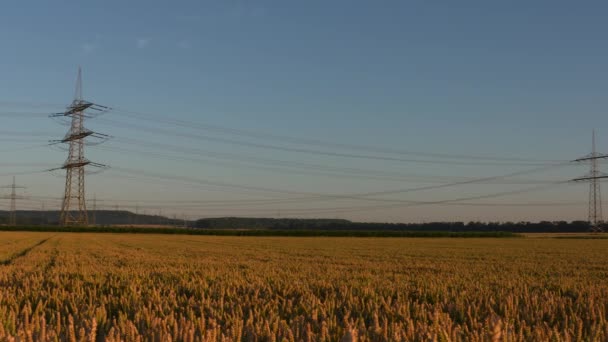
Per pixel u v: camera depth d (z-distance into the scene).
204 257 29.44
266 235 102.88
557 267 24.06
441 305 8.89
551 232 156.75
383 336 5.14
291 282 13.28
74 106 99.81
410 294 11.28
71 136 100.62
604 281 16.44
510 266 24.47
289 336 5.06
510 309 8.27
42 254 31.33
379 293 11.19
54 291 10.37
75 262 23.52
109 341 4.73
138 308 7.98
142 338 5.06
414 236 103.88
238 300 8.96
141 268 18.98
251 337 5.17
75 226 101.81
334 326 5.98
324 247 48.94
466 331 5.60
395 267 22.34
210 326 6.27
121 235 89.56
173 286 12.31
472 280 15.46
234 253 35.22
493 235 107.06
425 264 25.03
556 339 5.32
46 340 4.71
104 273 16.31
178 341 4.96
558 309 8.62
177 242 60.75
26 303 8.81
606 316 8.27
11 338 4.02
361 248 47.16
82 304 8.73
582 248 51.62
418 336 5.18
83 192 105.69
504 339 4.75
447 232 105.50
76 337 5.24
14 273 17.17
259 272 17.28
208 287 11.68
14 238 65.88
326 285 12.38
